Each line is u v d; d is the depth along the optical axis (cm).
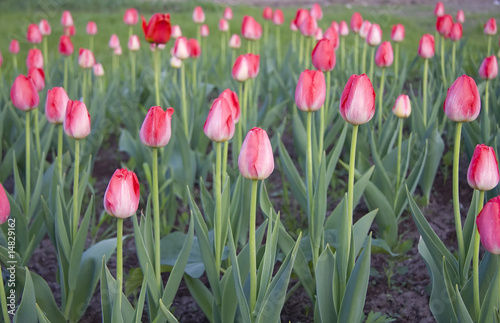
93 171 511
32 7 1247
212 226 313
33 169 367
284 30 1027
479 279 239
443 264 232
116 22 1130
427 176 399
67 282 286
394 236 352
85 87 492
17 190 326
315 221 272
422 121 414
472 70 605
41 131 442
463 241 249
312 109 263
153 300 250
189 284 284
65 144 471
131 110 518
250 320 225
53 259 384
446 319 243
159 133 225
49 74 622
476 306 225
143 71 584
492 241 185
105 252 290
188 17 1153
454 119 235
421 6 1059
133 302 329
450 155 459
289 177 333
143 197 448
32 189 367
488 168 207
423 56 409
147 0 1316
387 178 352
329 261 238
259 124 475
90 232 410
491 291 216
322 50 320
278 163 466
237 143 364
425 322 299
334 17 1003
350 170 235
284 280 216
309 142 276
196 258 302
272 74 577
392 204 354
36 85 357
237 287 226
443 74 485
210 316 282
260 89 595
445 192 432
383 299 321
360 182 305
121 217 204
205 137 470
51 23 1104
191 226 246
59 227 272
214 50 831
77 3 1274
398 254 339
